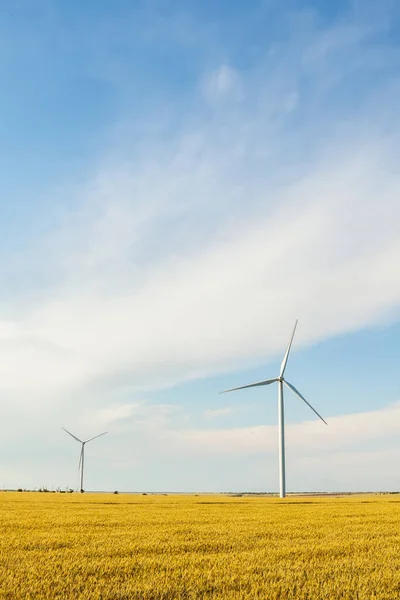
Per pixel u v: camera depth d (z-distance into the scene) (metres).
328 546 19.16
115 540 20.42
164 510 40.09
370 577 13.41
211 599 11.22
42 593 11.42
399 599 11.34
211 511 39.03
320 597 11.39
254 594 11.56
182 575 13.57
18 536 21.34
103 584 12.41
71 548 18.17
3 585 12.02
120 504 49.81
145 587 12.04
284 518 32.16
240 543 20.00
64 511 38.00
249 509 42.06
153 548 18.28
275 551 17.80
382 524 28.38
